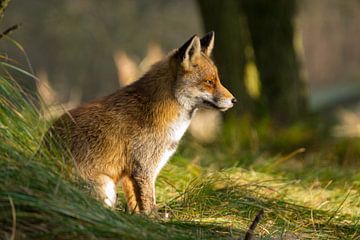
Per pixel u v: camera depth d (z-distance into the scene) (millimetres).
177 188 12336
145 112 10797
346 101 38969
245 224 10281
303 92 23812
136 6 50812
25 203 7965
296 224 10633
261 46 23312
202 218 10297
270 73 23297
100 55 48844
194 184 11516
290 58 23547
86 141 10500
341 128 22812
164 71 11102
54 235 7949
